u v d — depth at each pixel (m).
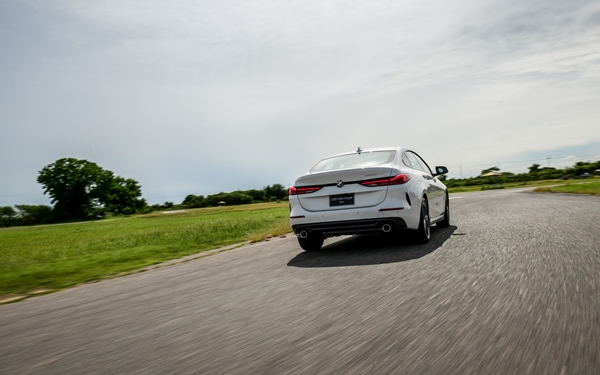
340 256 6.19
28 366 2.77
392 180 6.16
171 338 3.12
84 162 105.88
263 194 129.38
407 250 6.14
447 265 4.86
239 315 3.58
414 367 2.30
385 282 4.30
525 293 3.51
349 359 2.47
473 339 2.62
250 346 2.81
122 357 2.80
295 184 6.64
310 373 2.32
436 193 7.91
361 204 6.23
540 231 6.85
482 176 97.25
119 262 8.40
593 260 4.53
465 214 11.08
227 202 126.44
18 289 6.10
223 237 11.84
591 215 8.70
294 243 8.36
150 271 6.70
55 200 102.81
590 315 2.90
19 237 33.25
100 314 4.04
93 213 104.81
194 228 14.85
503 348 2.46
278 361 2.52
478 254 5.33
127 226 36.12
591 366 2.18
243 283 4.90
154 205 129.00
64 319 3.97
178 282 5.38
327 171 6.41
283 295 4.14
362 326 3.03
